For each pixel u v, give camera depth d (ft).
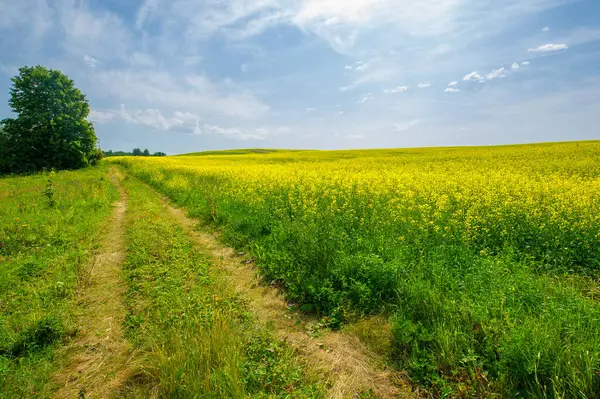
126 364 12.01
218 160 139.13
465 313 12.50
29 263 20.71
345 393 10.52
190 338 12.16
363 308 15.20
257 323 14.51
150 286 17.93
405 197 32.78
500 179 42.01
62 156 113.09
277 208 32.89
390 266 15.99
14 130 106.52
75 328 14.08
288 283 17.52
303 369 11.60
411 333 12.35
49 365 11.84
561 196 28.68
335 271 17.12
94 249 25.22
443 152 131.44
